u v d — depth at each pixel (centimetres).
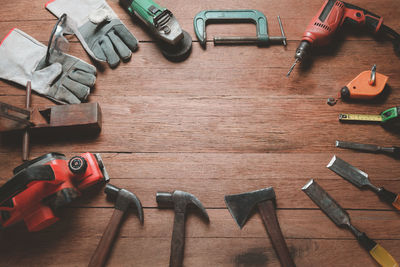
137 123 176
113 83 183
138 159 170
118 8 197
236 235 156
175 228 152
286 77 183
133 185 165
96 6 196
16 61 184
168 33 174
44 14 197
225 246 155
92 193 164
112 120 177
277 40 187
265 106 179
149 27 184
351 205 161
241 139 173
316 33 174
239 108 178
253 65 186
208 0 197
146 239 156
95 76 182
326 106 178
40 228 152
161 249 155
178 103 180
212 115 177
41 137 173
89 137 174
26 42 188
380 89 173
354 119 172
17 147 171
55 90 178
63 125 166
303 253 154
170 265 147
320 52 188
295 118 176
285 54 188
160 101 180
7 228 158
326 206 158
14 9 198
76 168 147
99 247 150
